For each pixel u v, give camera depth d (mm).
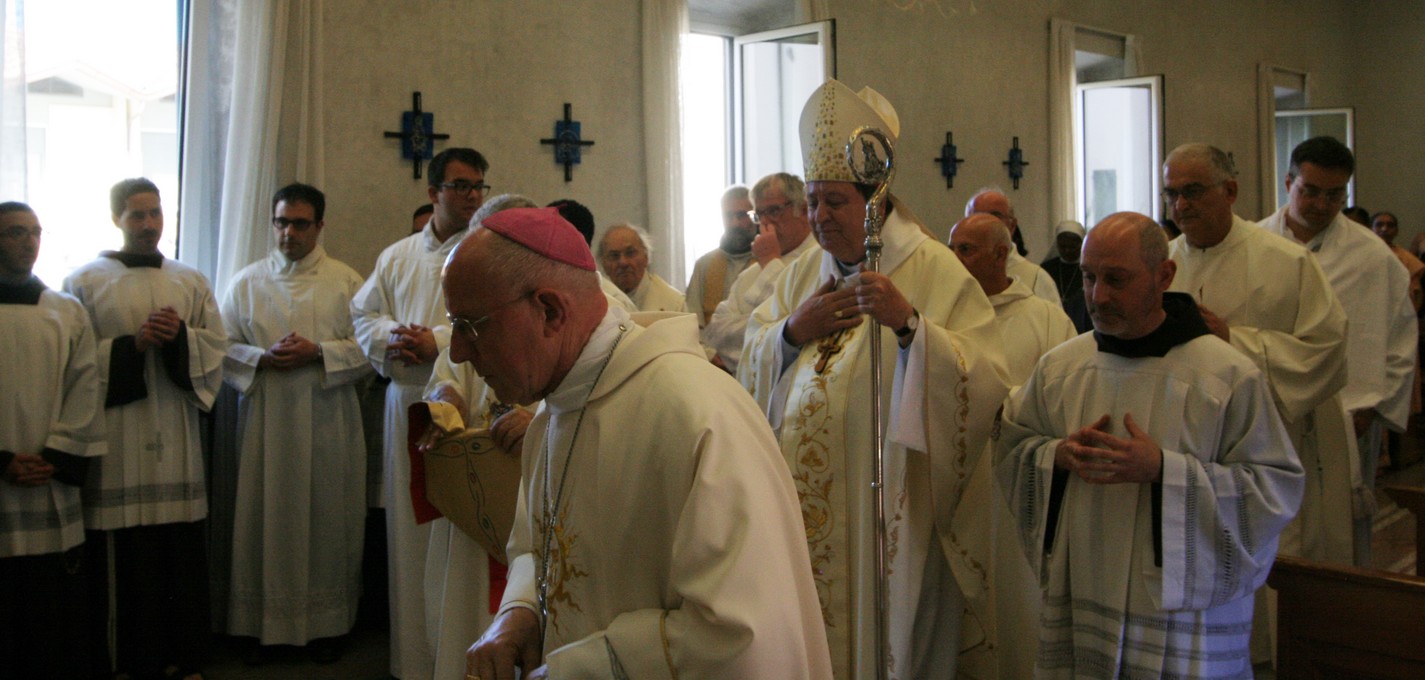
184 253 5207
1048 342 3568
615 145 6613
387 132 5691
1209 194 3441
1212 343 2373
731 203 5582
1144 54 10773
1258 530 2281
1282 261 3398
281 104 5301
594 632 1597
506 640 1736
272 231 5227
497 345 1551
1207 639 2307
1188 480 2240
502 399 1619
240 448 4711
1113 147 10039
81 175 5027
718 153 7703
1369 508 3764
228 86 5273
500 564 3172
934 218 8758
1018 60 9477
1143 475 2260
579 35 6445
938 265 2967
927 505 2834
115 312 4266
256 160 5188
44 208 4922
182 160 5215
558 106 6363
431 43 5855
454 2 5934
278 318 4746
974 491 2922
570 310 1583
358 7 5605
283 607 4637
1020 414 2656
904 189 8539
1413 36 13625
